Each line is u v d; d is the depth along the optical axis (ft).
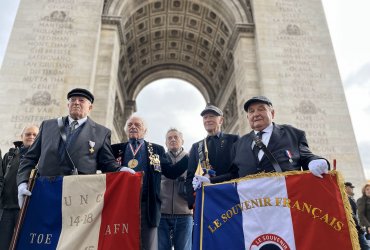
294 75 85.15
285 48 88.43
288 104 81.41
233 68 111.14
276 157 19.30
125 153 25.64
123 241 17.78
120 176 19.36
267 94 82.17
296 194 17.16
